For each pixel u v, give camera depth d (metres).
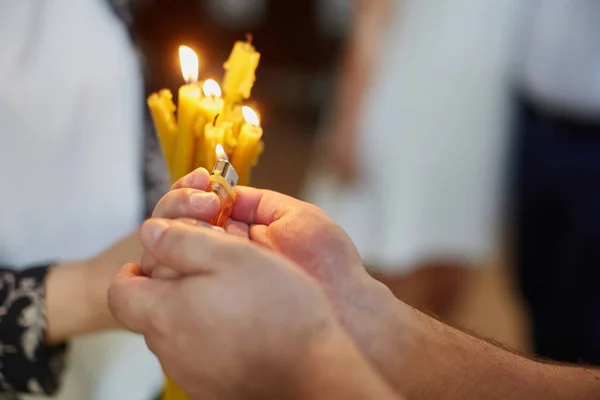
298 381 0.62
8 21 0.87
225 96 0.74
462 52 1.45
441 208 1.54
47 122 0.88
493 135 1.52
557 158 1.44
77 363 0.93
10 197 0.88
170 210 0.66
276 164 3.01
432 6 1.44
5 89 0.86
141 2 3.14
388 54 1.52
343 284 0.67
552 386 0.71
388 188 1.54
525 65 1.47
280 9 3.41
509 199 1.60
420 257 1.56
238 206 0.71
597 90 1.35
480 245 1.60
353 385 0.61
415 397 0.68
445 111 1.47
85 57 0.90
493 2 1.43
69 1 0.90
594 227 1.43
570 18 1.34
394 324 0.68
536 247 1.55
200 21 3.27
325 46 3.48
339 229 0.68
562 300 1.52
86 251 0.92
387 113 1.52
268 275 0.62
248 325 0.62
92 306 0.81
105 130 0.92
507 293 2.06
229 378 0.63
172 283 0.64
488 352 0.71
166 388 0.76
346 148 1.61
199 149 0.72
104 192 0.92
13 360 0.82
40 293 0.81
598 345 1.47
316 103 3.52
